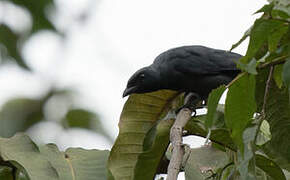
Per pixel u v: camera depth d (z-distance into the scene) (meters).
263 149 8.91
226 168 8.62
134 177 8.76
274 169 8.35
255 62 6.49
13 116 15.25
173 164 7.15
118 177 9.23
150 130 9.12
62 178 7.87
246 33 7.58
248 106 6.84
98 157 8.26
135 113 9.73
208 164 9.13
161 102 9.84
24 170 7.30
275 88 8.80
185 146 8.00
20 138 7.59
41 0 13.44
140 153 8.83
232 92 6.81
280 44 8.14
